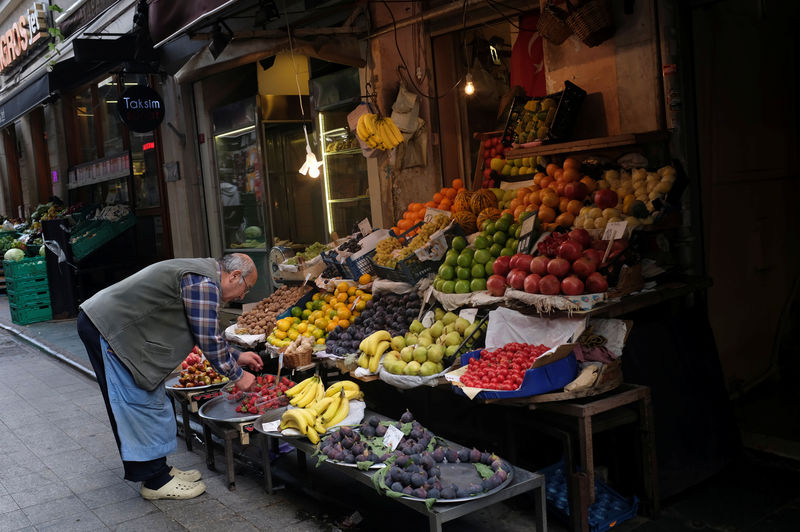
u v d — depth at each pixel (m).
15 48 15.98
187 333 4.54
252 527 4.17
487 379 3.79
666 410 4.14
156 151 11.49
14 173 19.33
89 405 7.07
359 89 7.73
